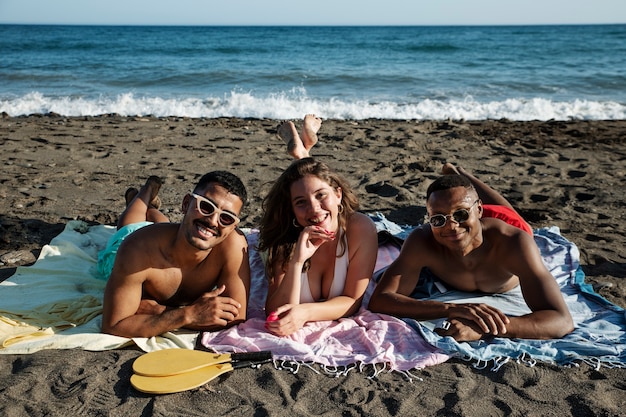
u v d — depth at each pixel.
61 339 3.59
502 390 3.24
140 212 4.82
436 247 4.08
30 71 22.69
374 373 3.39
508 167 8.52
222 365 3.39
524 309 4.05
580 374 3.38
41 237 5.64
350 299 3.96
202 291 3.92
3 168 8.08
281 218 3.94
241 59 30.02
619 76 21.05
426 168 8.35
